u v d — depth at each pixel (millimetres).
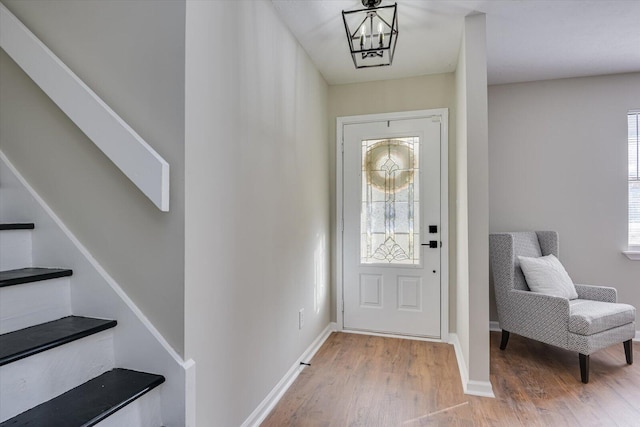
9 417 991
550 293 2729
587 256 3305
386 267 3285
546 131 3400
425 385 2297
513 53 2838
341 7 2145
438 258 3156
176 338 1269
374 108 3334
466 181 2299
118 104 1325
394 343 3072
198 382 1350
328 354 2820
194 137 1326
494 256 3012
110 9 1335
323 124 3230
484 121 2248
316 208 2986
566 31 2498
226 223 1569
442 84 3172
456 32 2477
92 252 1354
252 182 1838
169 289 1277
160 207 1180
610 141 3268
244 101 1756
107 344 1290
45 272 1313
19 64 1339
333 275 3422
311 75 2867
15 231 1368
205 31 1407
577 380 2383
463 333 2521
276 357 2127
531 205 3428
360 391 2215
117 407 1060
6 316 1170
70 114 1273
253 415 1813
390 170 3297
